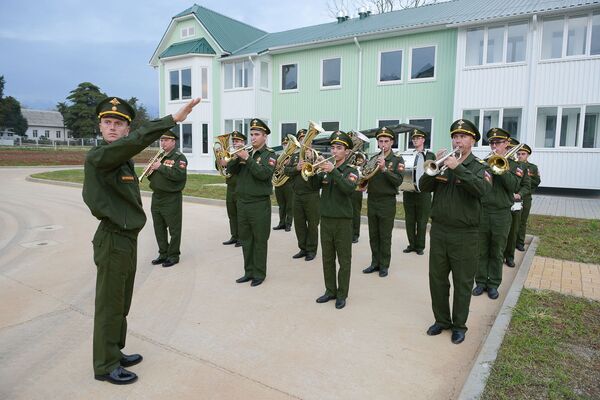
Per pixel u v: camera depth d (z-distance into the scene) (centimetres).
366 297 534
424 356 384
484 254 550
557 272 601
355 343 408
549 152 1562
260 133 561
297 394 323
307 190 690
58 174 2111
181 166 648
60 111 8538
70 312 480
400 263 694
